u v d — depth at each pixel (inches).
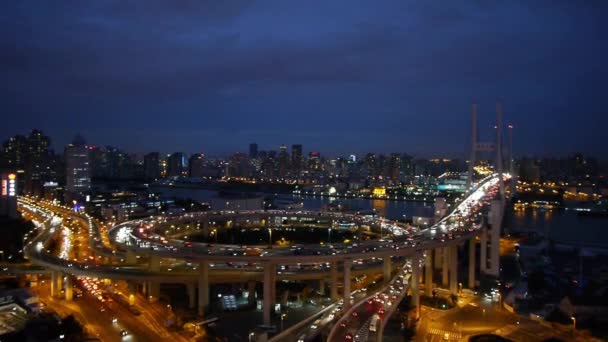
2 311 6535.4
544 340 6013.8
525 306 7367.1
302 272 7691.9
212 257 7032.5
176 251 7465.6
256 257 6825.8
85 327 6481.3
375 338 5068.9
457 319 6845.5
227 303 7401.6
